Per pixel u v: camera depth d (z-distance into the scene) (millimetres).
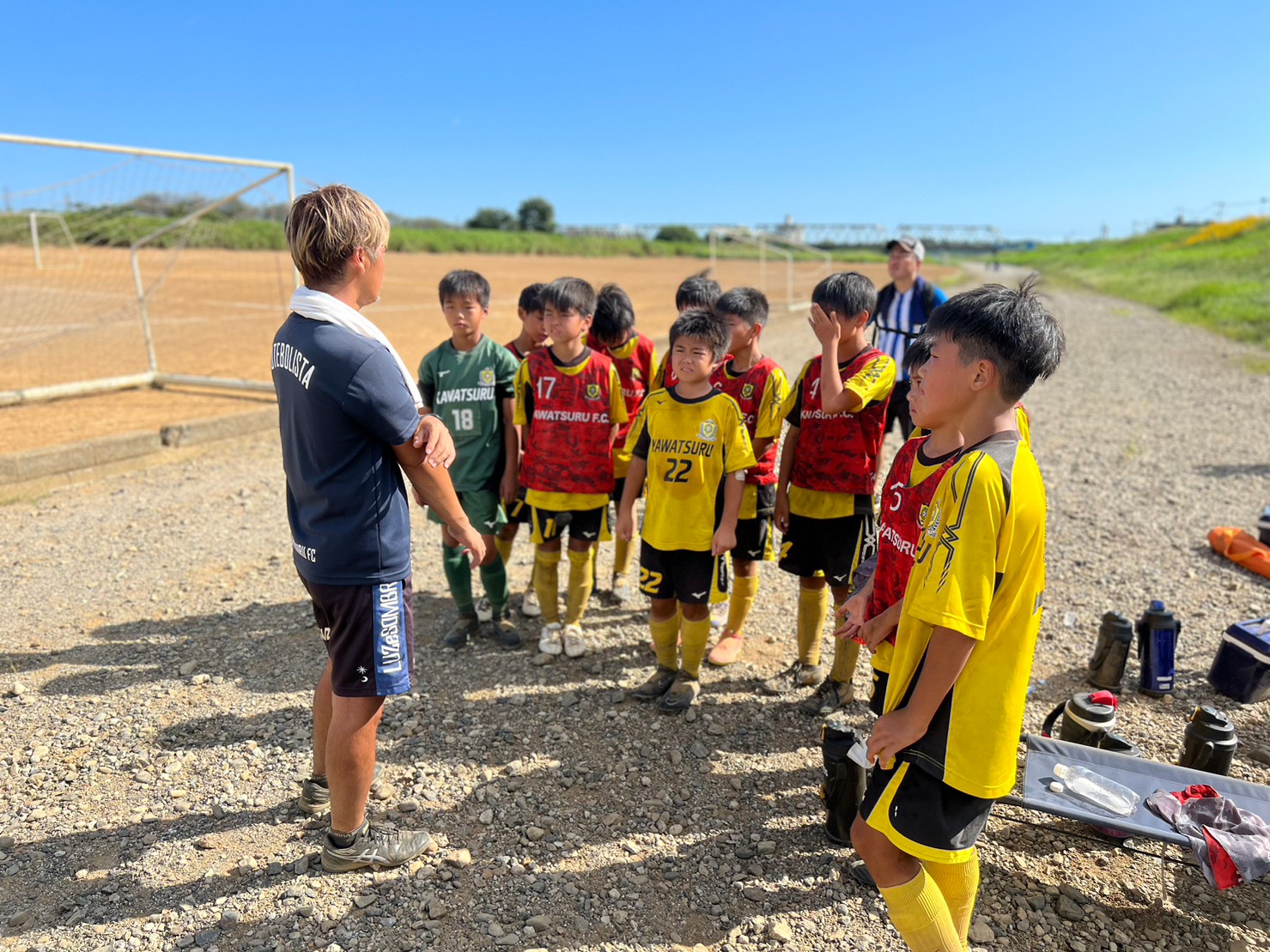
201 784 3100
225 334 16797
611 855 2760
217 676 3883
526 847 2789
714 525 3494
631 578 5211
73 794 3029
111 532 5781
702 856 2762
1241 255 38406
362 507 2312
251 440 8383
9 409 9570
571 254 67625
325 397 2197
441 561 5426
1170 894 2615
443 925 2443
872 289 3414
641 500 6668
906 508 2172
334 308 2232
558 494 3961
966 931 2227
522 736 3461
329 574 2338
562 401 3902
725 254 72500
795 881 2652
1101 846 2830
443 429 2369
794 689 3875
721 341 3379
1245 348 17125
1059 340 1796
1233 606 4754
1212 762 3006
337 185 2301
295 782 3117
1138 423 9828
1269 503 6652
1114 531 5988
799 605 3859
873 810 1967
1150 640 3789
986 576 1753
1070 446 8664
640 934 2430
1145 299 31391
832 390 3223
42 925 2420
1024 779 2861
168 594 4789
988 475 1757
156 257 23469
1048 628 4508
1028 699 3811
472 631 4359
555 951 2357
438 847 2779
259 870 2650
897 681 1965
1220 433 9273
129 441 7352
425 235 57594
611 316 4629
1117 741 3021
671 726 3553
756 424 3836
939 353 1856
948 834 1921
